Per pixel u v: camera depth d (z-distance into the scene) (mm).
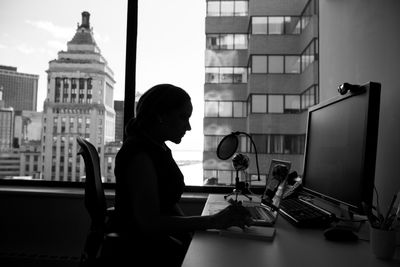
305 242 910
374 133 904
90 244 1219
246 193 1888
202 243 889
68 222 2164
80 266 1278
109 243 1043
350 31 1621
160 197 1131
